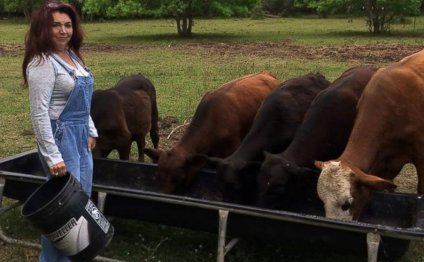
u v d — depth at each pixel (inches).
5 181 215.5
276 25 1489.9
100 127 268.1
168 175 232.2
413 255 209.3
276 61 722.2
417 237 159.5
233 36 1148.5
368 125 210.4
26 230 229.5
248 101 267.4
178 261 205.3
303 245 178.1
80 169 170.4
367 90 217.5
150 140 364.8
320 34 1167.0
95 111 269.7
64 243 155.9
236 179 216.7
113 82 574.6
